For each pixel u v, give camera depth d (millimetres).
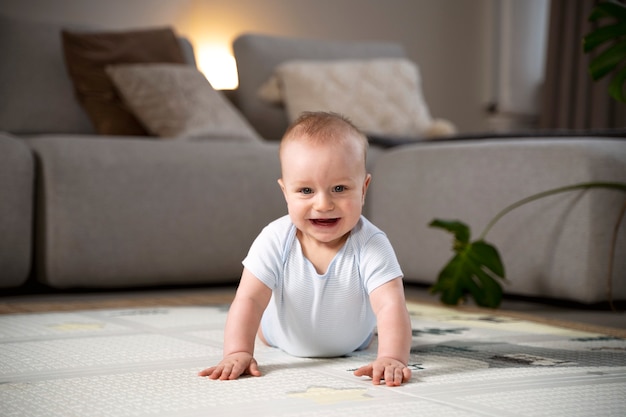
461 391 1086
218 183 2729
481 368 1264
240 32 4660
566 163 2254
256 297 1291
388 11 5164
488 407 990
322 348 1349
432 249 2629
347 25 5027
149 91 3004
